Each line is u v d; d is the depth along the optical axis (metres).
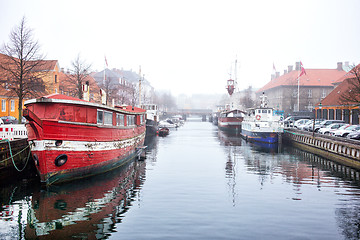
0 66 29.56
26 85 29.88
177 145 38.53
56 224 11.45
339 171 21.64
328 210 13.17
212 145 38.50
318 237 10.39
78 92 40.56
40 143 14.72
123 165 23.59
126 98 79.19
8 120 36.16
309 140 31.92
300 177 19.69
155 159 27.20
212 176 20.00
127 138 24.06
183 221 11.76
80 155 16.64
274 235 10.52
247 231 10.84
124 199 14.59
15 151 19.28
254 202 14.27
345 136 31.86
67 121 15.60
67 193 15.34
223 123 68.81
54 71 50.44
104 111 19.12
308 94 82.81
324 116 53.59
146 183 17.91
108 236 10.37
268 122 38.97
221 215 12.45
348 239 10.23
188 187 17.05
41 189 15.41
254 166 23.69
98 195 15.12
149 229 10.98
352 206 13.73
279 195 15.51
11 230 10.95
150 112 56.72
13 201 14.03
